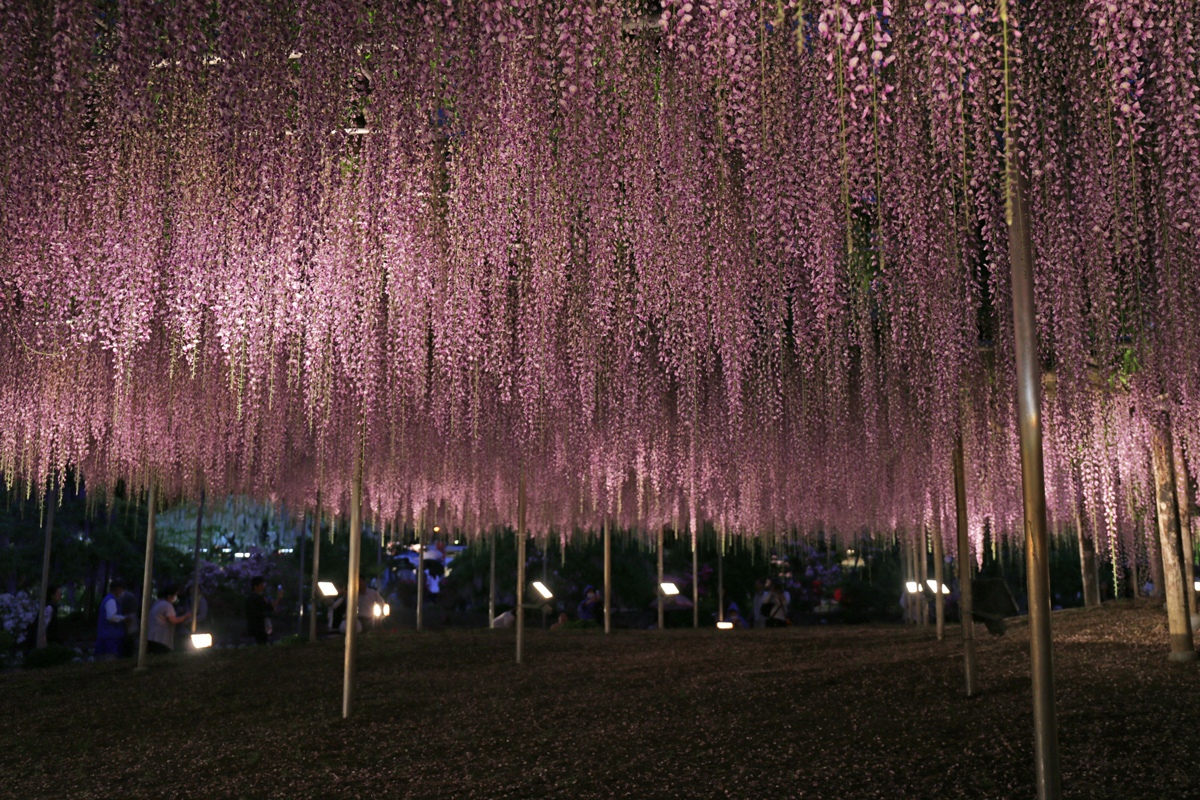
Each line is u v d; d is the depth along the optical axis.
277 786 3.92
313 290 3.62
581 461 7.57
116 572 14.83
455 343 3.96
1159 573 9.13
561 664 8.06
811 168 2.88
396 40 2.71
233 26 2.73
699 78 2.76
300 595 13.95
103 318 3.59
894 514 8.28
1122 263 3.67
